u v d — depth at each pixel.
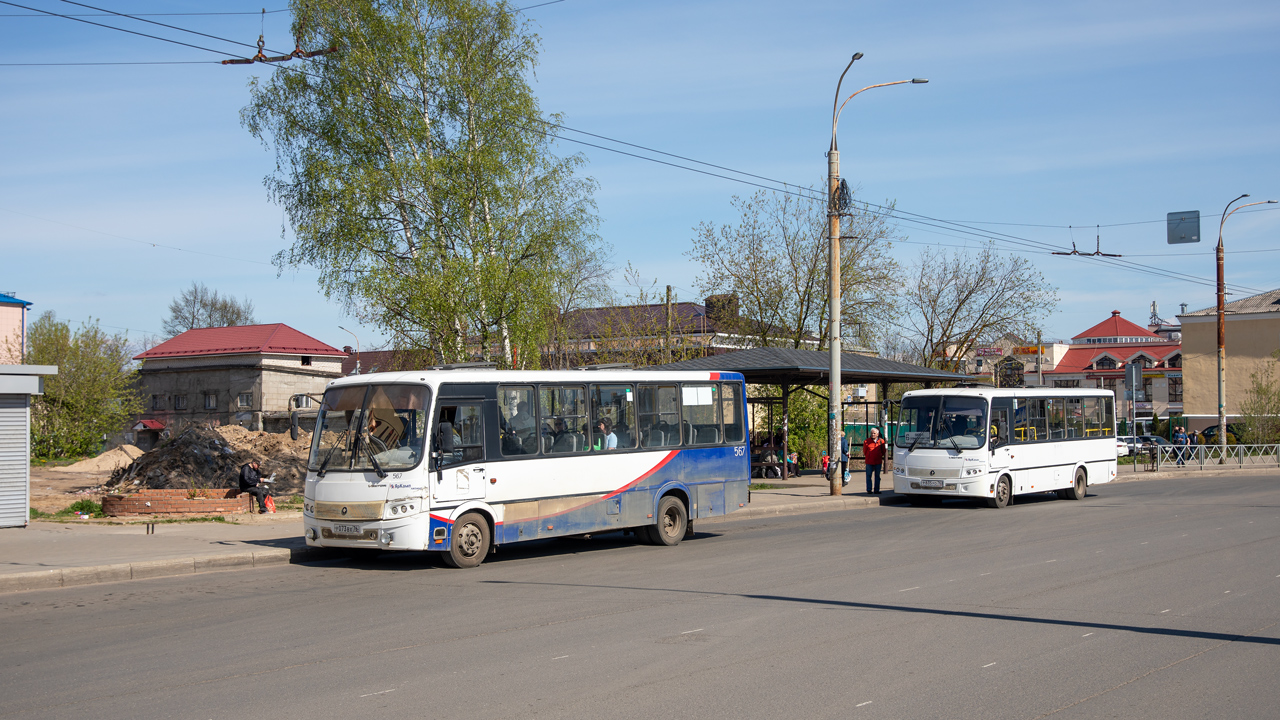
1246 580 11.91
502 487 14.27
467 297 25.78
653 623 9.42
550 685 7.09
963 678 7.23
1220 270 42.00
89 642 8.90
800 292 40.94
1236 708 6.45
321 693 6.93
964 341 48.00
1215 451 41.47
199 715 6.41
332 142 28.02
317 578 12.91
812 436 40.53
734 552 15.35
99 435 47.41
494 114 27.81
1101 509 22.94
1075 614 9.75
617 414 16.08
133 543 15.45
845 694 6.79
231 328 59.22
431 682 7.21
